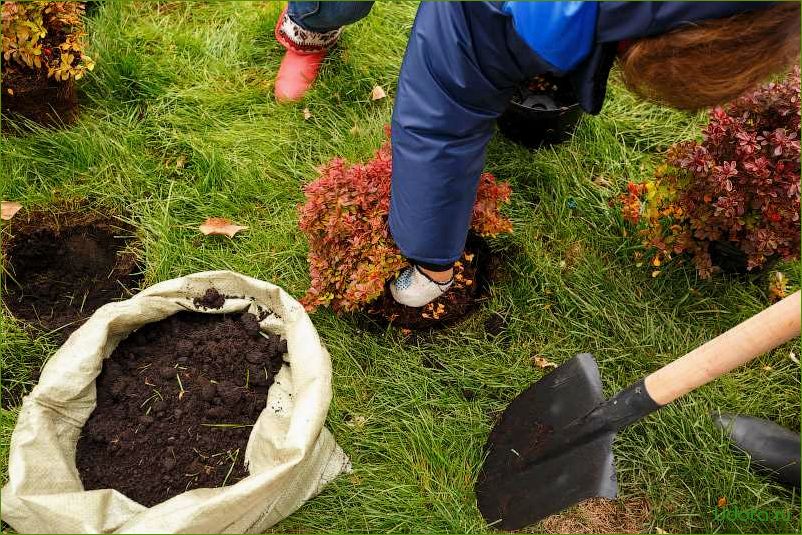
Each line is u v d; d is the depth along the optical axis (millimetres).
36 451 1693
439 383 2197
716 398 2186
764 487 2053
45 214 2361
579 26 1262
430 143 1613
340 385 2156
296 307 1973
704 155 2098
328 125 2676
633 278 2400
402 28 2885
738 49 1171
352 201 2049
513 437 2004
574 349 2277
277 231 2410
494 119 1610
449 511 1979
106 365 1956
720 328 2330
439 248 1868
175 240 2359
